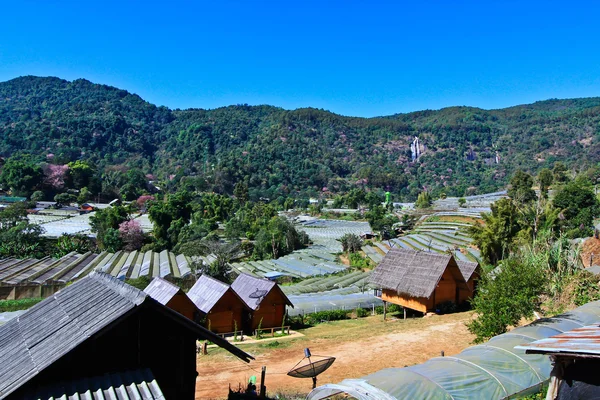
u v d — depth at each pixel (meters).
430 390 13.20
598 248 41.38
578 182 76.56
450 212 93.88
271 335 30.75
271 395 17.67
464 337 27.20
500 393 13.83
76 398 9.79
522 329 18.38
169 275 51.06
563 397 10.32
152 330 12.18
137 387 10.50
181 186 161.25
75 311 12.53
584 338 10.52
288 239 78.50
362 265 61.97
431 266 35.00
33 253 67.44
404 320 34.03
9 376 10.27
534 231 48.50
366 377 13.98
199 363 23.55
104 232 77.56
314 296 42.09
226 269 54.84
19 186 119.94
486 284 23.22
